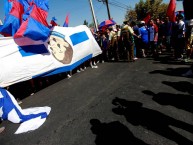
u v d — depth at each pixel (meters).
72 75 8.24
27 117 4.62
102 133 3.58
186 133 3.19
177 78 5.79
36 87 7.23
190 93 4.64
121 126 3.69
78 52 8.01
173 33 7.62
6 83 5.32
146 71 7.01
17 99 6.18
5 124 4.71
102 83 6.45
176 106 4.12
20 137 3.97
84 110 4.64
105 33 9.76
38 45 6.45
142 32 9.09
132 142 3.17
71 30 8.19
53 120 4.43
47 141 3.65
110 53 10.12
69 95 5.84
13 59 5.57
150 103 4.44
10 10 6.44
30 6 6.52
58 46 7.20
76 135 3.66
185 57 7.68
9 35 6.59
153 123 3.62
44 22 6.41
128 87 5.68
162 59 8.41
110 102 4.84
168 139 3.11
